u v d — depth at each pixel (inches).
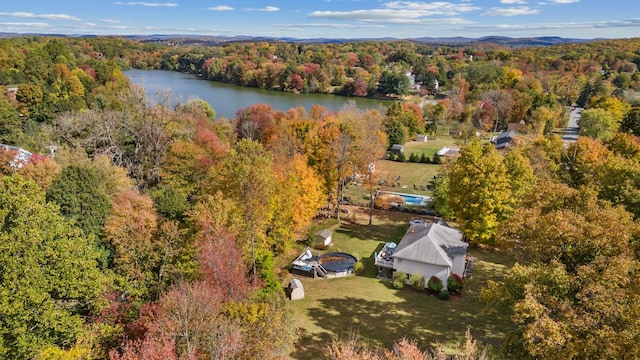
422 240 1425.9
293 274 1510.8
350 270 1530.5
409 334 1066.1
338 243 1802.4
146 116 2301.9
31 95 2982.3
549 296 738.8
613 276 711.1
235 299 920.3
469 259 1568.7
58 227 838.5
